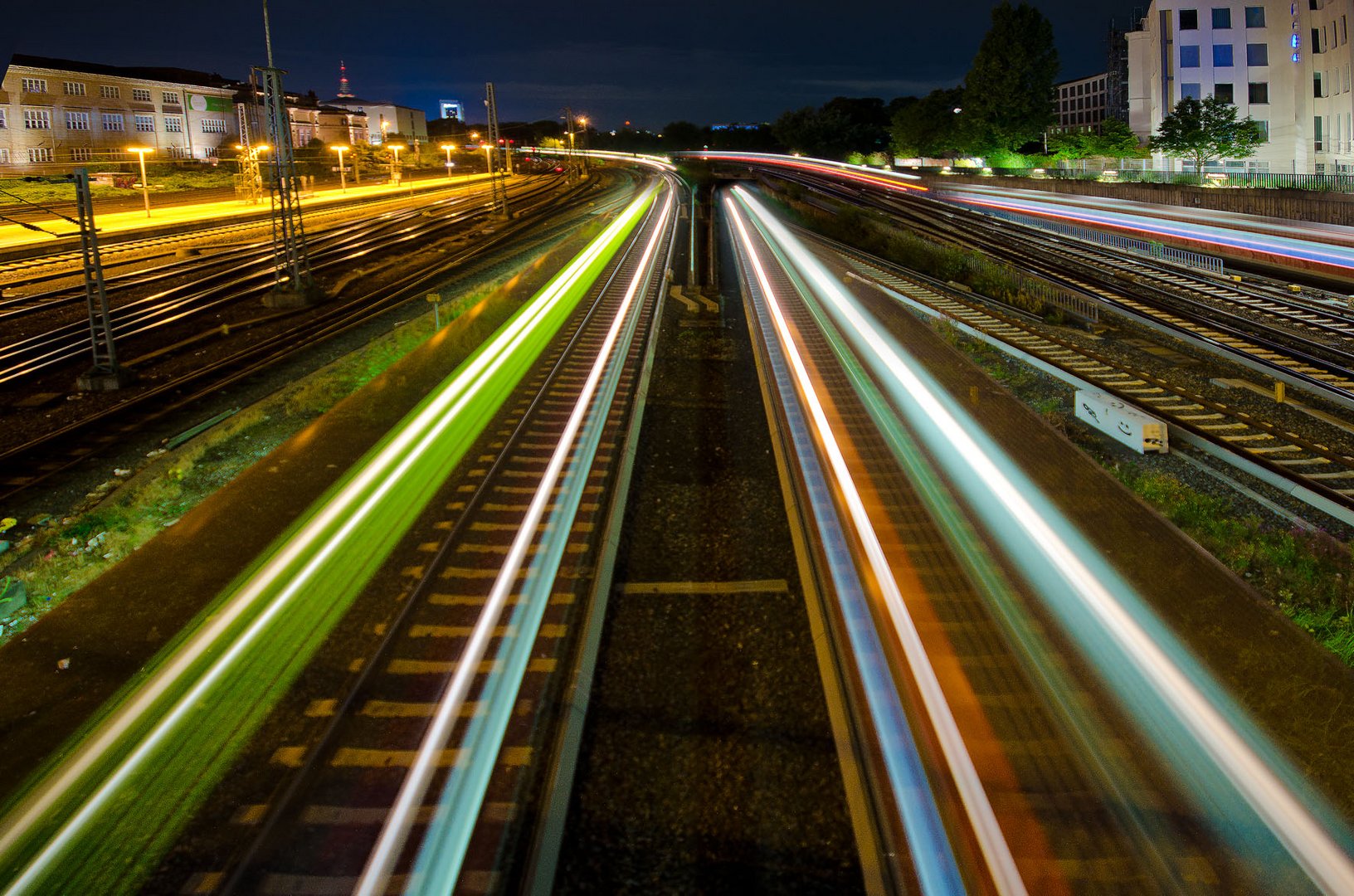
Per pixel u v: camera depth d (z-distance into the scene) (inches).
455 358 782.5
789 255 1565.0
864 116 4785.9
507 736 271.4
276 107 1063.0
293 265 1093.8
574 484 482.9
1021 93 2657.5
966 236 1649.9
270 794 251.9
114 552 425.4
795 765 259.1
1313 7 2113.7
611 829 236.2
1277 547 384.8
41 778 258.7
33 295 1122.0
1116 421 537.3
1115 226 1660.9
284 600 359.6
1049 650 305.4
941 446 532.1
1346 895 206.4
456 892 214.2
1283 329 797.9
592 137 6692.9
